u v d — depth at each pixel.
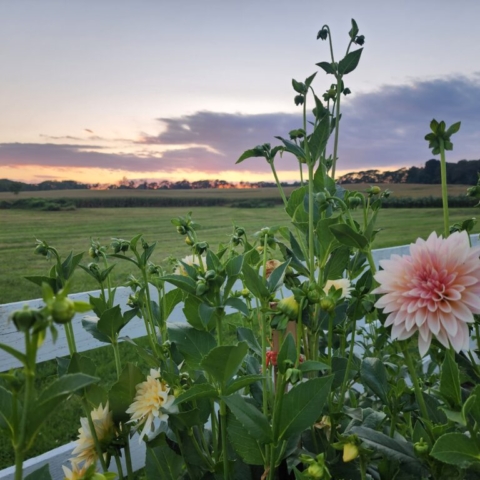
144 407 1.06
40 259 12.36
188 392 0.90
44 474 0.93
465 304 0.83
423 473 0.88
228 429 0.96
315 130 1.22
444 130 1.04
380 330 1.21
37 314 0.57
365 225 1.24
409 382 1.90
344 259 1.25
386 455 0.89
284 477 1.10
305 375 1.22
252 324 1.59
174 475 1.20
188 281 0.97
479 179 1.22
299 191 1.40
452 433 0.78
